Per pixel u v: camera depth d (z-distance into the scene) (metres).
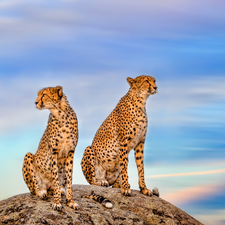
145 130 12.30
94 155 13.09
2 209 9.83
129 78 12.45
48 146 10.62
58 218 9.45
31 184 10.91
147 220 10.71
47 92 10.27
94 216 9.88
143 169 12.12
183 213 11.18
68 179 10.33
